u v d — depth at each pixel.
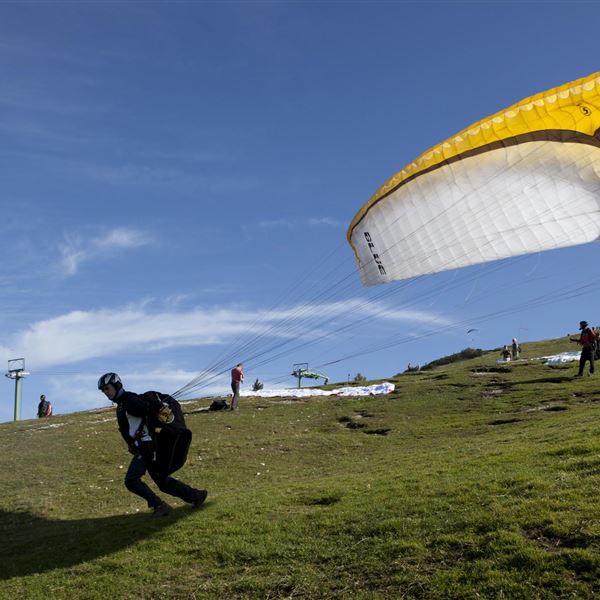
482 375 32.22
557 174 16.72
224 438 23.12
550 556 7.87
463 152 17.44
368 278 21.19
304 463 19.31
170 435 11.98
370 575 8.52
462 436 19.97
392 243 19.89
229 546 10.05
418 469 13.56
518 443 14.69
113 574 9.83
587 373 28.41
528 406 23.41
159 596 8.99
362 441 21.41
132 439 11.82
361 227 20.67
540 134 16.42
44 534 13.78
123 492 17.58
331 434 23.00
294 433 23.67
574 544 8.09
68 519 15.31
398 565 8.55
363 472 15.20
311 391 33.56
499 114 16.80
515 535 8.53
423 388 30.14
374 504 10.89
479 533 8.90
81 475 20.06
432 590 7.83
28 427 29.70
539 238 17.64
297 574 8.88
